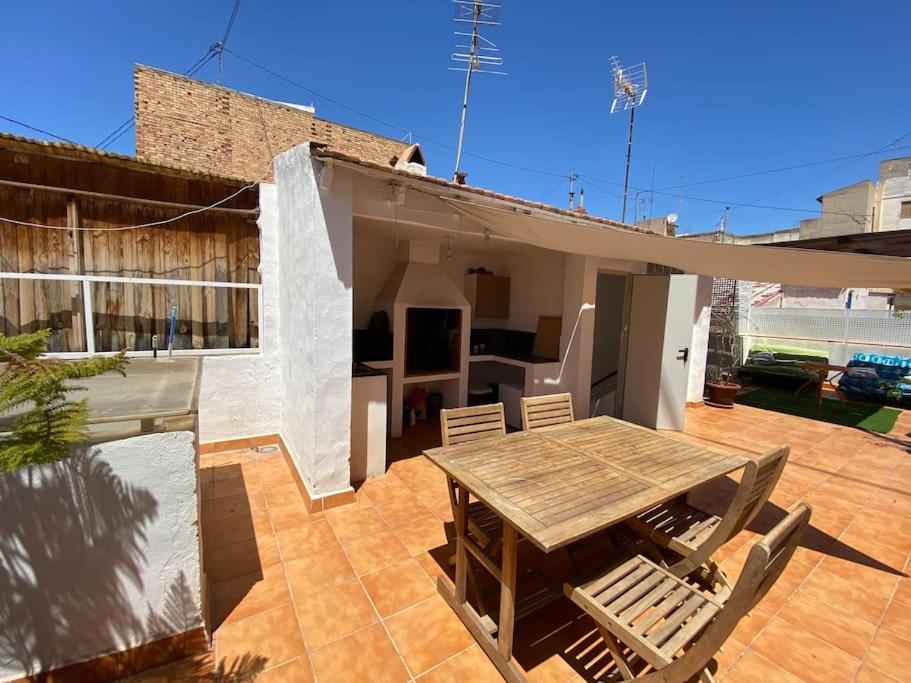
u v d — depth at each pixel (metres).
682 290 7.62
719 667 2.76
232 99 11.14
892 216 23.53
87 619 2.37
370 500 4.77
